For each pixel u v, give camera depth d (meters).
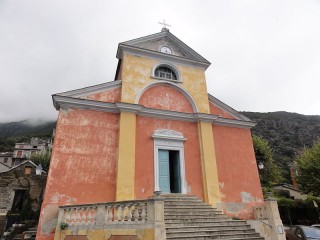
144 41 14.86
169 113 13.41
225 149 14.23
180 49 15.88
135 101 12.84
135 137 12.16
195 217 9.87
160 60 14.63
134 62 13.82
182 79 14.76
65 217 9.23
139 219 7.25
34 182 20.08
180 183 12.47
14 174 20.19
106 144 11.55
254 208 12.74
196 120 14.10
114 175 11.13
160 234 6.64
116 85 13.09
